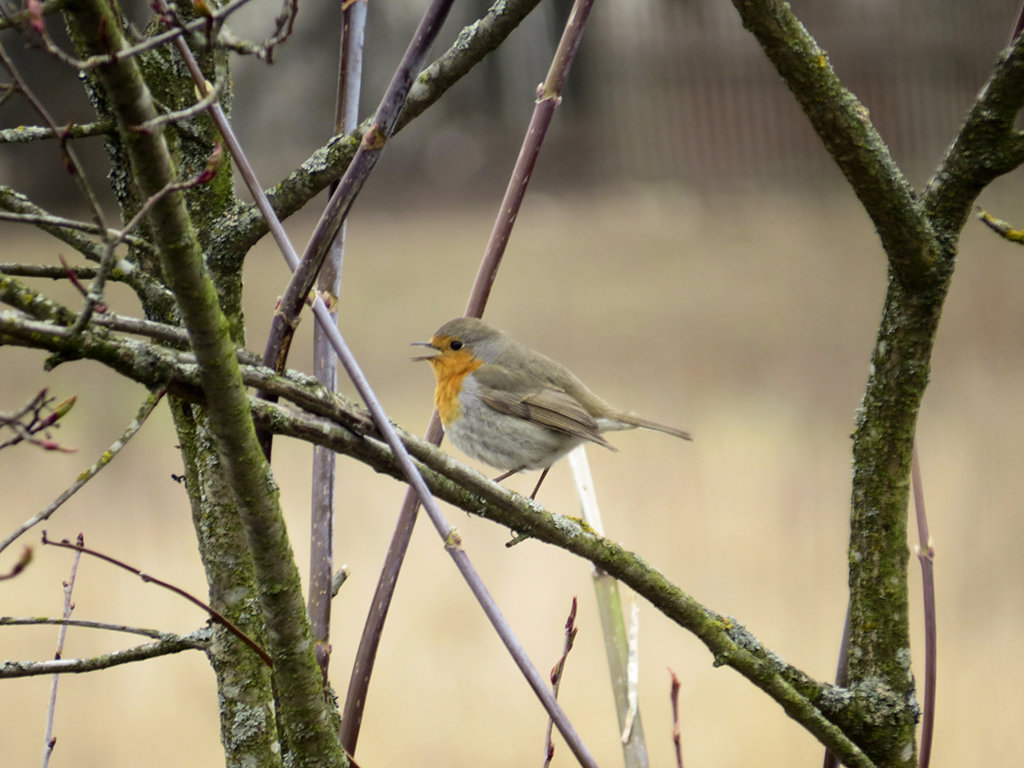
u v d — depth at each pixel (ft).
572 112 155.74
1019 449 57.57
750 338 86.84
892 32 149.07
